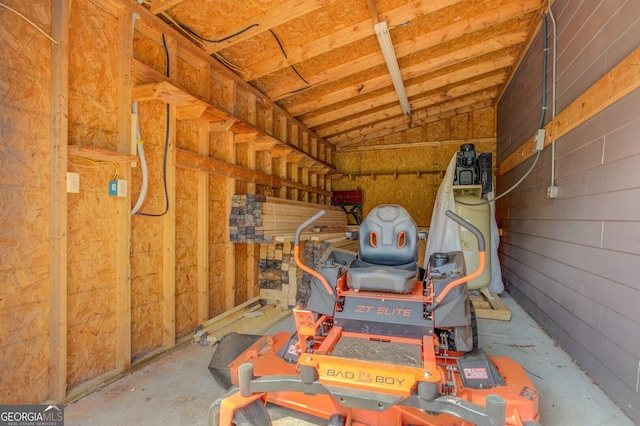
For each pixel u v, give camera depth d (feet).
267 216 13.73
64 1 7.72
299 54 13.91
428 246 17.71
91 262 8.70
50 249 7.70
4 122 6.90
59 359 7.69
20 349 7.21
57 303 7.67
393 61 15.26
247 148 15.64
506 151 20.52
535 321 13.85
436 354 7.31
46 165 7.65
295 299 14.33
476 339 9.20
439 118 25.08
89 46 8.66
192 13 11.23
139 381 8.90
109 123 9.20
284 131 18.88
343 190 27.22
